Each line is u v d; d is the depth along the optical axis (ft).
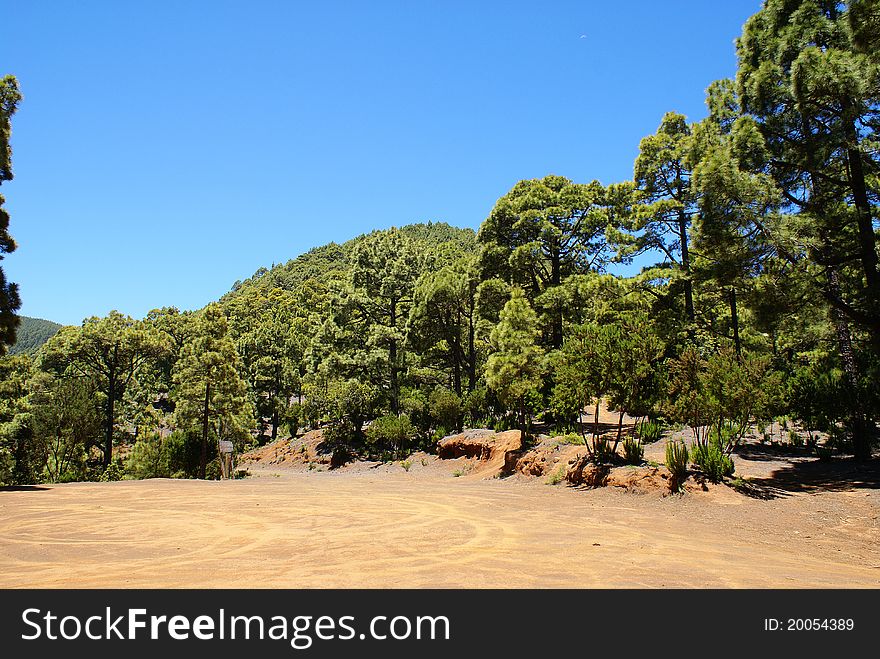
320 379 138.00
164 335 187.32
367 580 20.94
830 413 53.93
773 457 57.52
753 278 51.96
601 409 114.32
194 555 26.37
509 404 78.18
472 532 32.58
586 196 103.04
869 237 50.26
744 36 63.41
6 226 62.23
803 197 61.21
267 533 32.45
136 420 170.19
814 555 27.73
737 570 23.39
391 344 136.56
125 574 22.57
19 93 62.75
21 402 148.15
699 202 52.44
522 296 78.07
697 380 48.37
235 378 114.73
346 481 81.41
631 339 55.83
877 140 53.72
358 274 146.82
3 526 35.73
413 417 125.80
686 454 46.01
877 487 40.55
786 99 54.90
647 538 31.14
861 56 45.09
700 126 79.87
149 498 52.44
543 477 61.72
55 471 113.70
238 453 139.13
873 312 46.09
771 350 96.12
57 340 168.86
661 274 82.94
